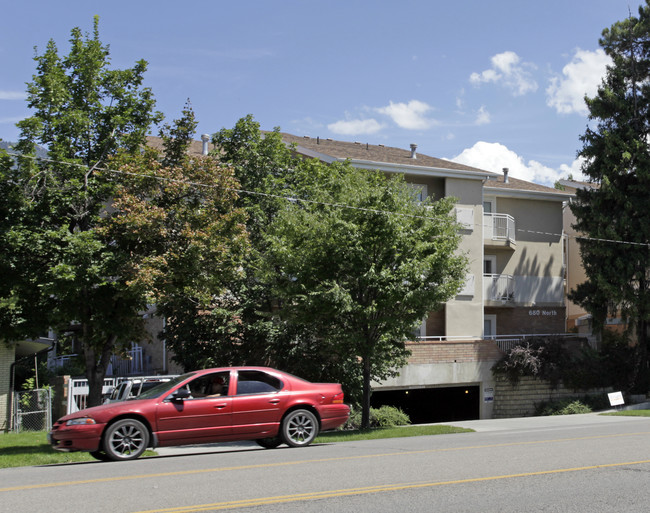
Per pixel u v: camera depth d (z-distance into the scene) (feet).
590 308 94.38
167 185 51.03
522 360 87.20
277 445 43.24
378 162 94.02
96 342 48.44
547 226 112.27
